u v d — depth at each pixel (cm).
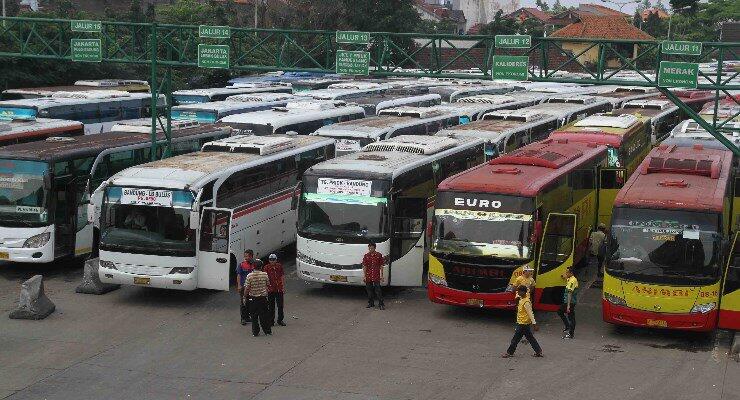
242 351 1825
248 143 2573
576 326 2027
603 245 2420
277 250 2678
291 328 2000
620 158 2970
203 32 2927
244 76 6241
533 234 1994
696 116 2431
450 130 3219
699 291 1855
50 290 2300
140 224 2141
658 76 2455
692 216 1880
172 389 1591
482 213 2027
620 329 2008
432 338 1928
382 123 3409
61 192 2392
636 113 3856
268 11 7375
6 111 3488
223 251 2108
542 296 2039
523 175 2161
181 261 2120
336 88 4853
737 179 2389
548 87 5841
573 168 2397
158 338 1912
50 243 2352
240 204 2352
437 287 2062
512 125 3384
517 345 1867
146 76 5819
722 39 8675
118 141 2734
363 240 2183
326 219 2217
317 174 2233
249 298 1923
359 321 2062
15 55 3055
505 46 2658
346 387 1603
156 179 2145
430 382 1631
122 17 6575
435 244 2056
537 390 1588
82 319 2050
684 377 1667
